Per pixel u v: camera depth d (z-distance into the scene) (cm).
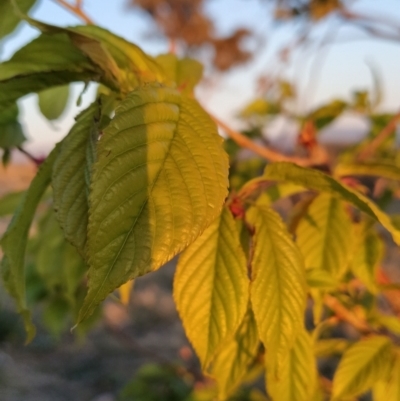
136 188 16
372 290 36
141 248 15
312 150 42
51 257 43
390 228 20
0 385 147
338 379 30
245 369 26
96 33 25
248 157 55
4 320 143
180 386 75
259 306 22
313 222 34
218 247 23
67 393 144
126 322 179
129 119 17
